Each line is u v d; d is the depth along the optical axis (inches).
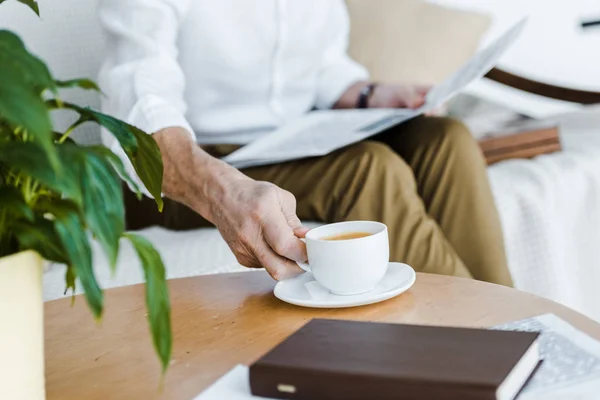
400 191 48.5
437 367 20.7
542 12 104.0
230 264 45.7
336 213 50.7
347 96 64.1
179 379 24.5
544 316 26.8
